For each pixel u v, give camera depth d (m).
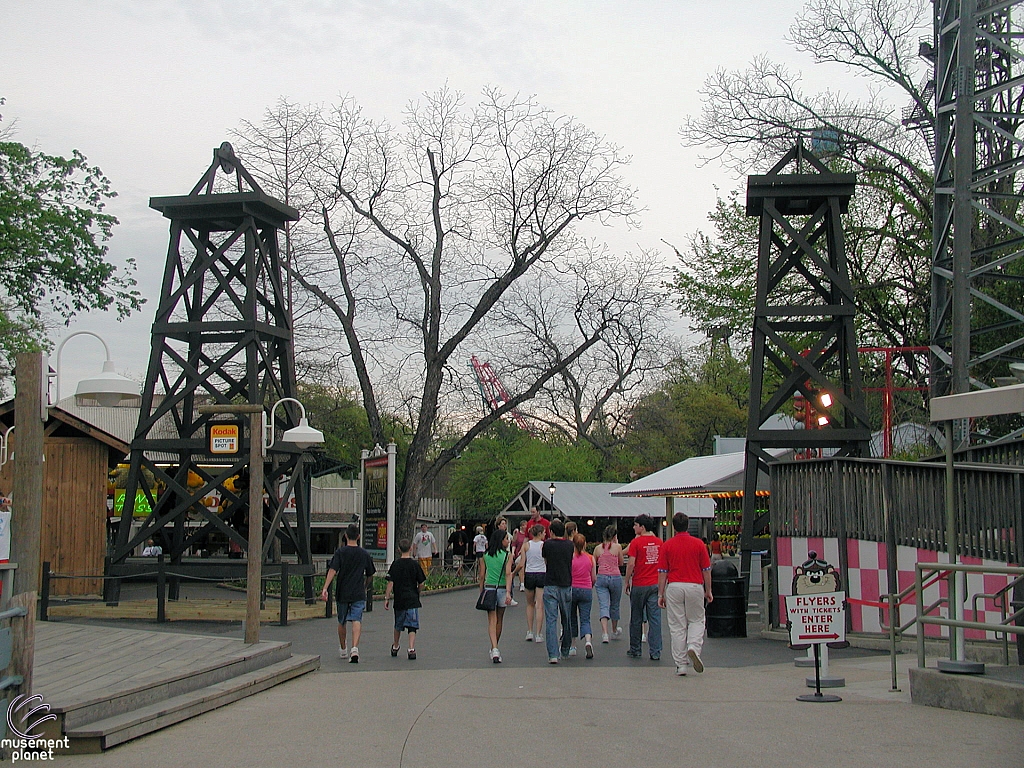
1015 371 13.16
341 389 48.19
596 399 49.28
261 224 23.36
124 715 9.23
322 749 8.51
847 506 16.69
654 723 9.56
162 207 22.56
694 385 65.38
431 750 8.41
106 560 21.42
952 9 22.62
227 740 8.95
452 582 34.59
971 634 14.22
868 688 11.68
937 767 7.54
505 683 12.53
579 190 37.59
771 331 19.64
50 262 32.12
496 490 58.19
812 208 21.03
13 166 31.75
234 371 38.56
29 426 8.66
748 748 8.34
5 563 8.39
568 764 7.85
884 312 33.59
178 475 22.42
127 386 11.98
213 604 22.30
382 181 38.34
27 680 8.43
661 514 44.69
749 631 18.91
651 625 14.83
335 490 45.56
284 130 37.78
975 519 14.25
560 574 14.59
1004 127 25.41
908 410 33.59
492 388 40.28
